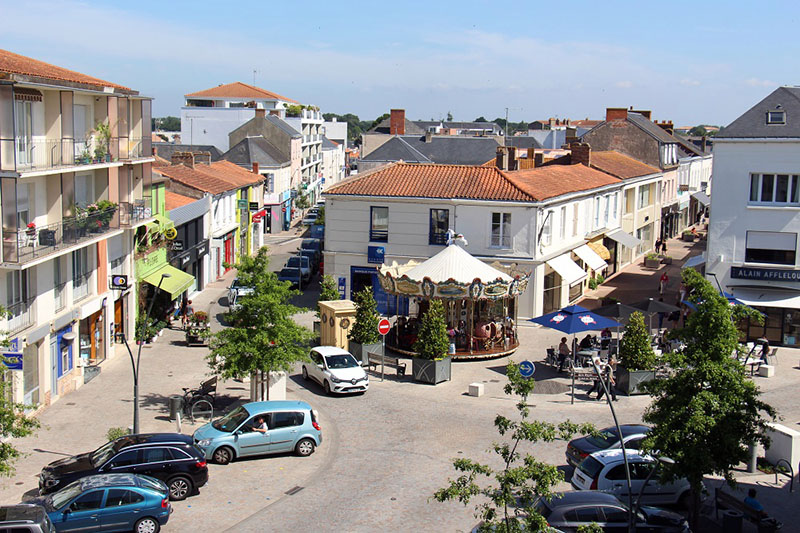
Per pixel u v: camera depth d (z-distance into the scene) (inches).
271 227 3230.8
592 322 1240.8
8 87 924.6
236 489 831.7
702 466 655.1
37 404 1039.6
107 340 1306.6
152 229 1517.0
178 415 976.3
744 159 1444.4
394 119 3708.2
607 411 1093.8
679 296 1749.5
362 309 1326.3
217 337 1053.8
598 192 1972.2
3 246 932.6
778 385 1229.7
